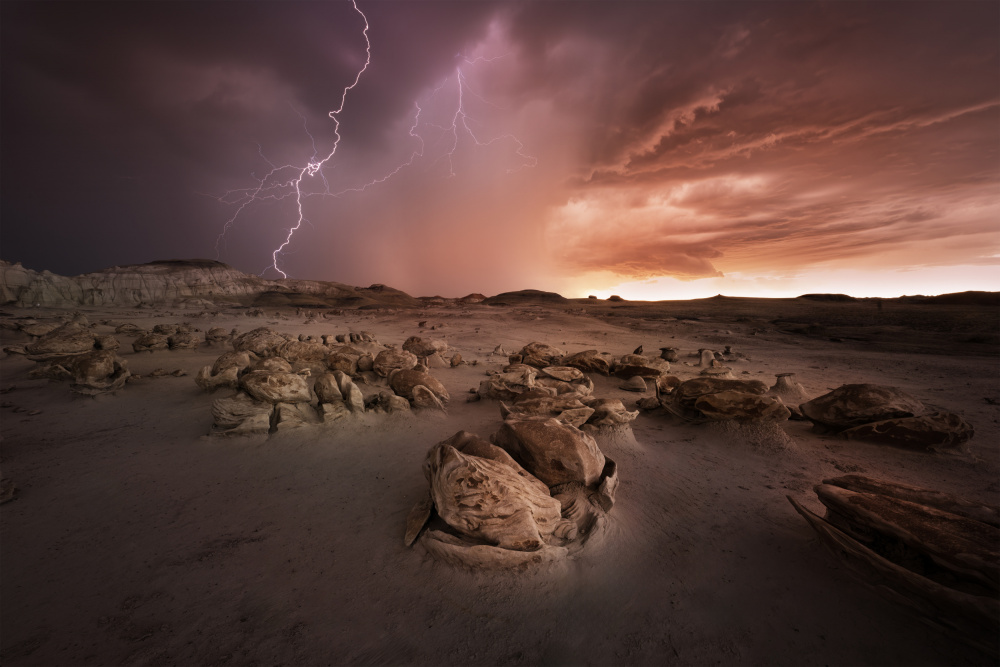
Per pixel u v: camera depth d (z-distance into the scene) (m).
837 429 7.83
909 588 3.22
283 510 4.92
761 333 29.47
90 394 9.78
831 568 3.75
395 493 5.30
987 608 2.79
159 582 3.64
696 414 8.17
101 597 3.45
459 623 3.22
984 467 6.23
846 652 2.89
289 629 3.15
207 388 10.04
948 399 10.95
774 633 3.07
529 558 3.71
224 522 4.65
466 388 11.81
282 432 7.21
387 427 7.67
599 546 4.07
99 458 6.41
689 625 3.16
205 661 2.85
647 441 7.43
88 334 13.80
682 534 4.37
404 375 9.02
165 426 7.96
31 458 6.37
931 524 3.47
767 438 7.16
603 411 7.18
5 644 2.95
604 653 2.93
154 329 22.66
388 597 3.50
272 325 36.72
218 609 3.34
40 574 3.72
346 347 13.52
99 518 4.71
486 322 38.59
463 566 3.77
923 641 2.95
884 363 17.50
